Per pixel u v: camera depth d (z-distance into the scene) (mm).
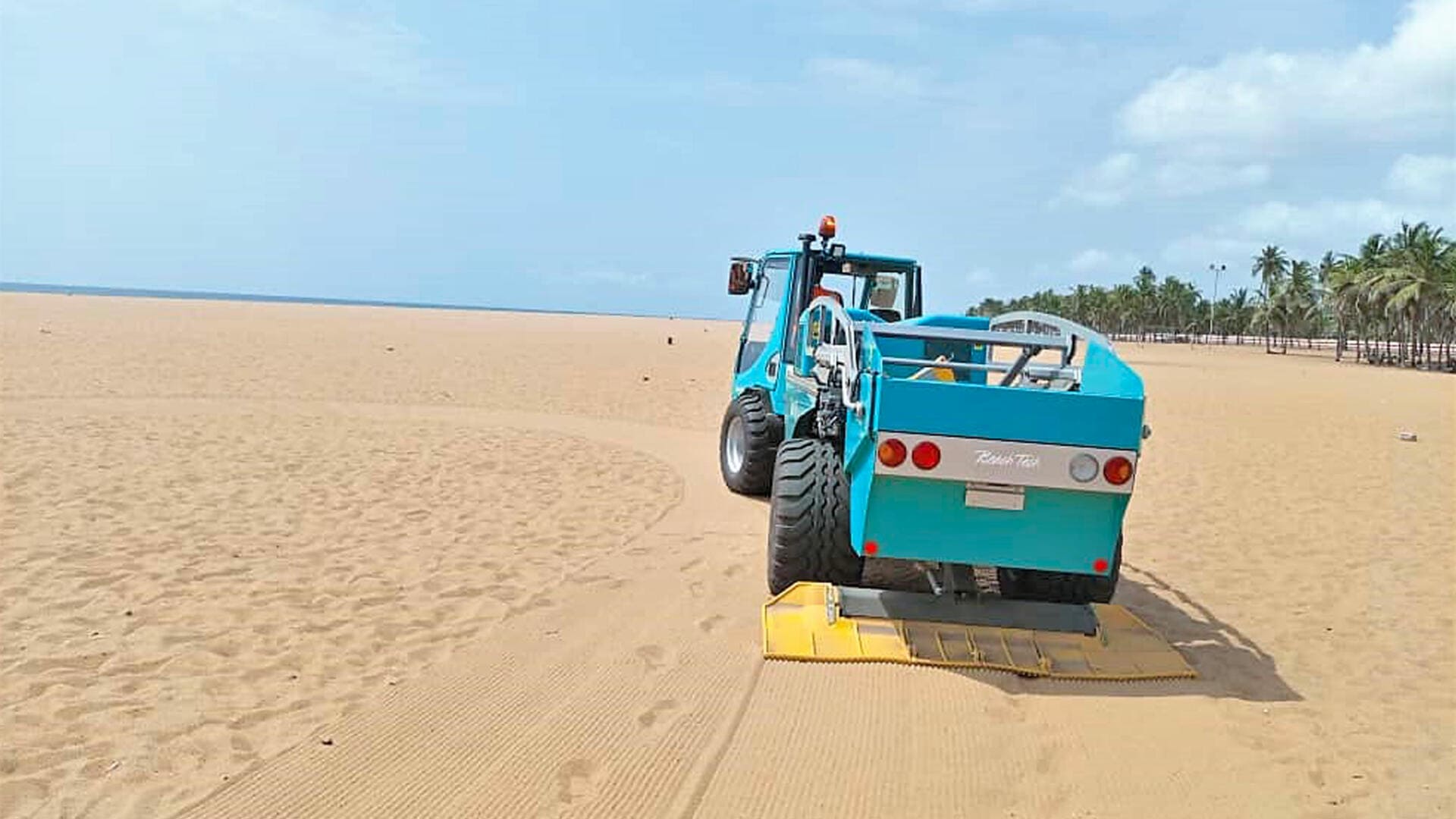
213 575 6438
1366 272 73625
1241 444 16344
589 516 8609
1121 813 3936
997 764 4266
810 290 8914
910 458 5051
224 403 14906
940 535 5227
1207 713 4945
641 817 3705
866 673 5129
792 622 5531
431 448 11711
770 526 6137
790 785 3998
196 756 4055
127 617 5605
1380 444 16734
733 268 10297
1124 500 5156
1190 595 7266
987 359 7012
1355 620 6758
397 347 29453
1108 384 5633
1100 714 4852
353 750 4148
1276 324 91812
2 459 9773
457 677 4957
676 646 5477
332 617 5770
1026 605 5660
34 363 18875
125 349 23250
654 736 4375
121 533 7332
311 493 9000
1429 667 5820
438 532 7820
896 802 3910
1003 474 5074
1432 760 4539
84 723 4297
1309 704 5180
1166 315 130000
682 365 28453
